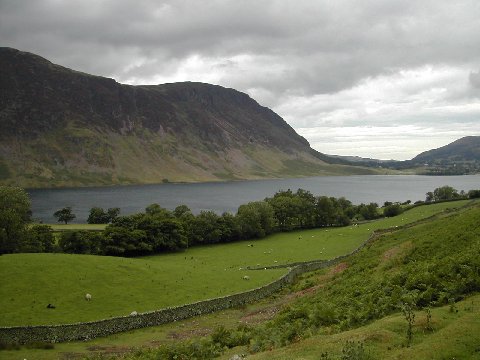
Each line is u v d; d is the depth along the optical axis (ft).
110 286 195.93
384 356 81.25
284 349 97.55
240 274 249.55
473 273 118.21
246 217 442.91
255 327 137.59
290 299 203.10
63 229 445.78
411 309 107.86
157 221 379.14
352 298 139.33
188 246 406.00
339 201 610.65
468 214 210.18
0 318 153.28
